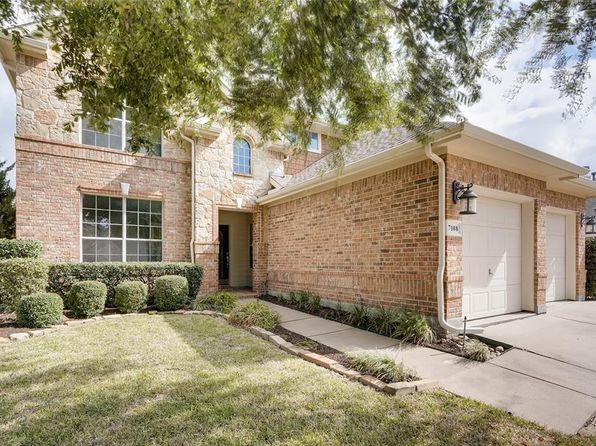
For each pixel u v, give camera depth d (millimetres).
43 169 8867
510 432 2887
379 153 6504
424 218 6137
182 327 6520
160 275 9078
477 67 3195
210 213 11188
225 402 3373
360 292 7602
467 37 3096
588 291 10188
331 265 8625
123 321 7078
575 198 9789
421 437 2807
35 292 7109
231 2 3291
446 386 3824
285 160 13094
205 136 11156
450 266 5750
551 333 5668
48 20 3494
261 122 4527
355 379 3994
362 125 4359
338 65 3602
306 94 3951
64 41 3441
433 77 3480
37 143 8789
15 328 6215
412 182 6418
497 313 6934
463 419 3082
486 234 6840
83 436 2797
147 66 3465
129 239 10273
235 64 3861
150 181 10500
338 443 2721
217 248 11266
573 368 4289
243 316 6801
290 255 10586
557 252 9594
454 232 5824
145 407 3266
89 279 8297
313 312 8328
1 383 3797
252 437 2791
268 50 3699
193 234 10828
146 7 3146
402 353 4988
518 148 5801
